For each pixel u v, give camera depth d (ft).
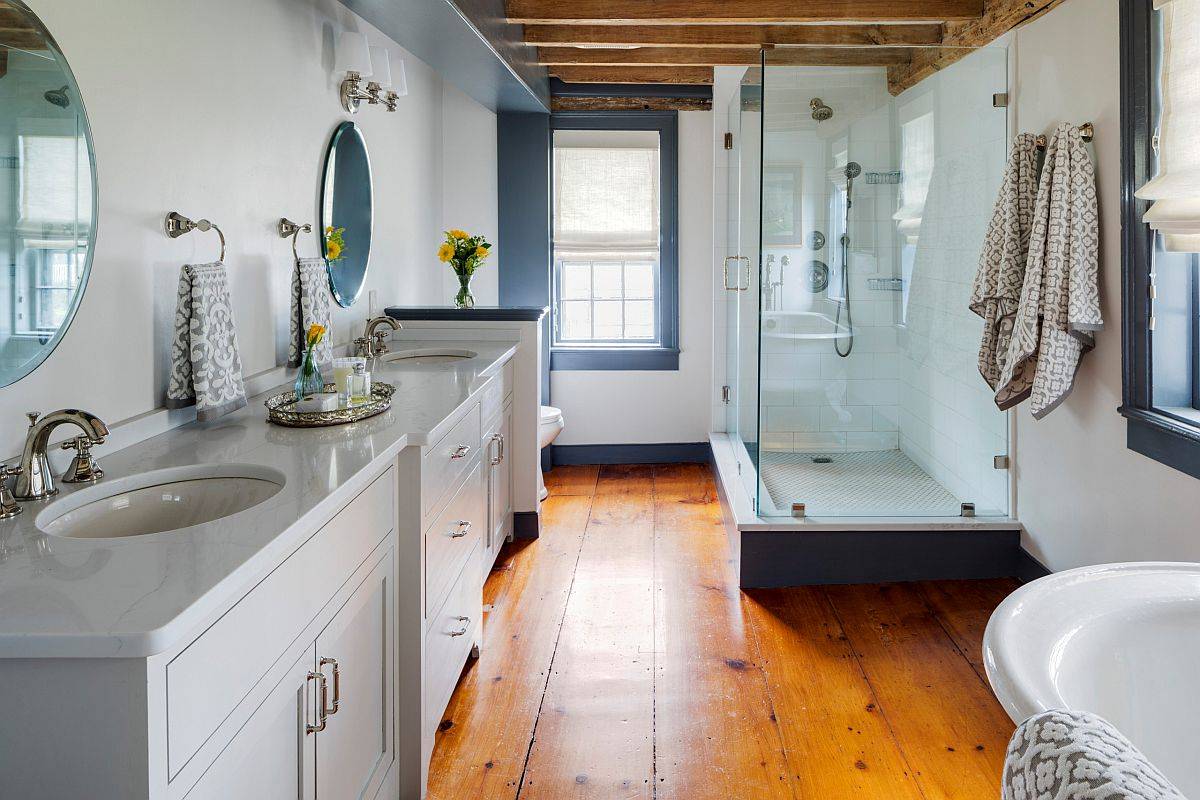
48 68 5.37
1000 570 11.61
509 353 11.95
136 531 5.40
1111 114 9.04
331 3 10.73
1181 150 7.07
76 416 5.05
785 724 8.14
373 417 7.42
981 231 11.44
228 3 8.05
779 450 11.65
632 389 18.69
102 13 6.08
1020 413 11.50
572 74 17.34
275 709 4.49
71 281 5.65
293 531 4.49
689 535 13.87
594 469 18.43
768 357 11.53
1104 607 4.48
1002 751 7.65
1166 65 7.25
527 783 7.23
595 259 18.43
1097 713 4.16
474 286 17.92
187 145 7.34
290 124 9.57
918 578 11.64
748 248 13.07
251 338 8.71
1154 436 8.33
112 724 3.34
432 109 16.52
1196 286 8.31
